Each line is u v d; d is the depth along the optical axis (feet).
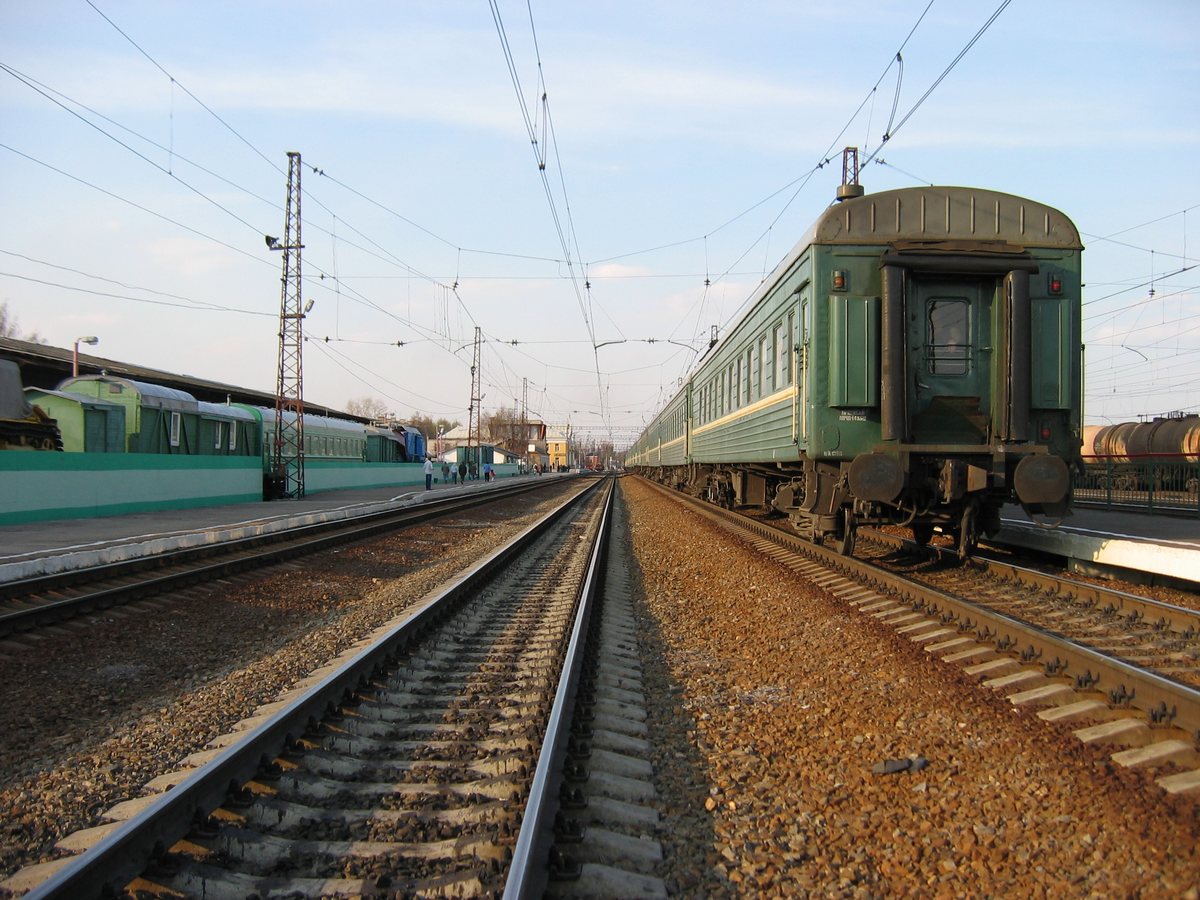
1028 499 26.30
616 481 199.41
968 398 28.30
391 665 19.44
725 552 41.34
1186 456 63.93
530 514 85.25
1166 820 10.61
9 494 52.29
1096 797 11.53
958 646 19.57
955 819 11.50
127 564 32.50
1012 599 25.46
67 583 29.35
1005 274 27.68
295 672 20.15
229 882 9.66
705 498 79.66
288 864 10.21
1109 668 15.25
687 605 29.14
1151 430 97.55
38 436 61.57
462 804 12.01
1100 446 109.50
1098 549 29.84
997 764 13.08
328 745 14.11
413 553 46.73
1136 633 20.83
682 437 85.51
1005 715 15.01
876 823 11.59
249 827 11.02
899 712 15.83
